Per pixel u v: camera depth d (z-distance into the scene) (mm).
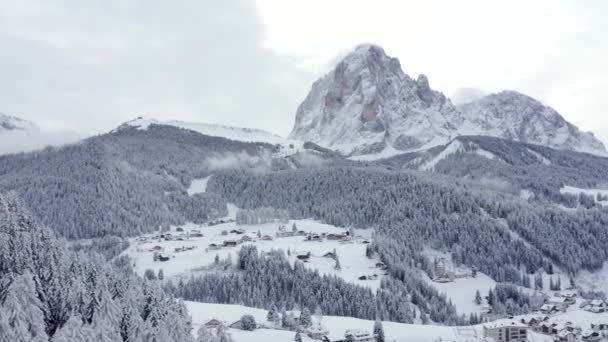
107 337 96438
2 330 84875
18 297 90938
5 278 98188
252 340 160250
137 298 118312
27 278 92875
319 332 172000
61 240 127125
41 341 89625
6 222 112562
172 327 108438
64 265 115500
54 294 106438
